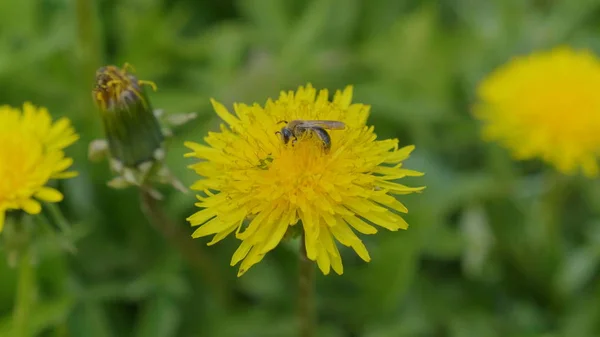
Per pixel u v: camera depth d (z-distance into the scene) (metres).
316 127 0.23
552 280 0.31
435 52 0.34
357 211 0.23
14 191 0.24
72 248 0.25
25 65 0.31
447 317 0.30
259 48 0.34
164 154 0.25
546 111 0.29
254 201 0.23
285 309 0.30
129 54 0.33
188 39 0.35
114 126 0.24
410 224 0.30
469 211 0.31
